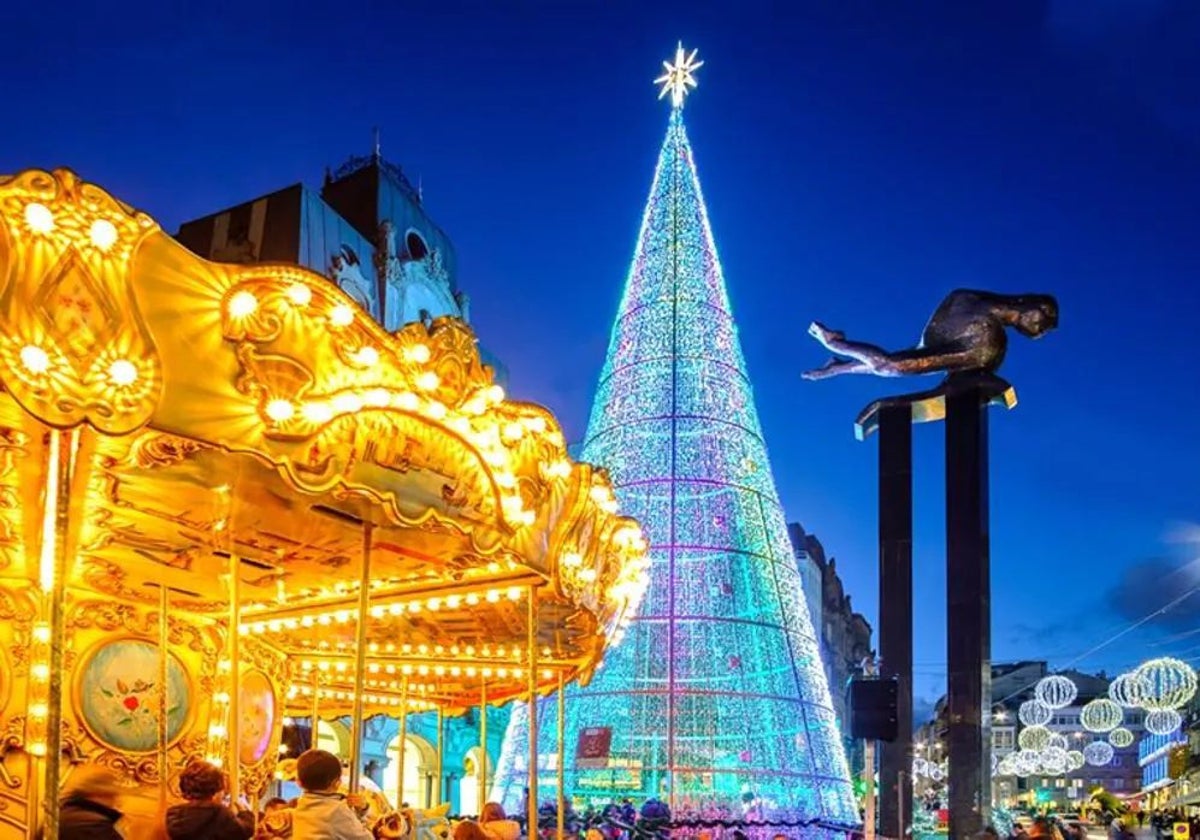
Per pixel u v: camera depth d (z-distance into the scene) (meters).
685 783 20.31
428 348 7.18
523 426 8.40
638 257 24.62
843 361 19.42
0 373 4.99
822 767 21.55
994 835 15.52
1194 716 73.69
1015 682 106.62
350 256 16.41
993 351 18.20
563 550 9.41
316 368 6.39
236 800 8.50
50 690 5.19
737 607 21.72
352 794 7.59
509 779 21.69
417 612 11.57
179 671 10.22
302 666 14.39
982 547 17.64
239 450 6.00
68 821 5.72
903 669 17.53
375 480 6.98
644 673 21.08
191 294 5.72
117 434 5.34
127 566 9.52
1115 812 56.00
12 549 8.52
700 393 23.11
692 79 25.73
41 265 5.12
